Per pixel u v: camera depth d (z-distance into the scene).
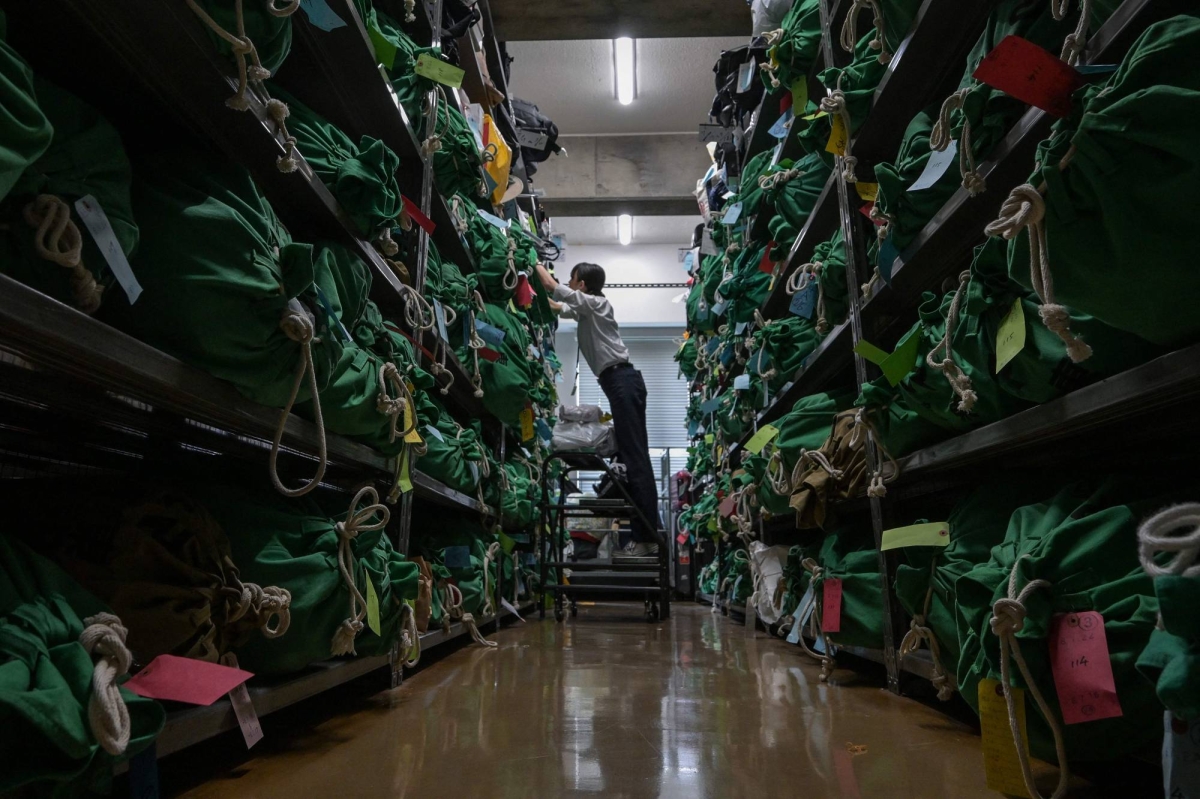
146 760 0.84
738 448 4.48
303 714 1.60
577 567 4.52
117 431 1.52
